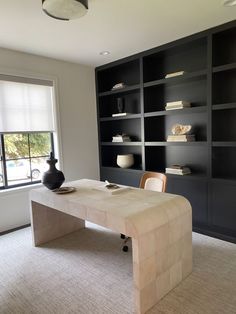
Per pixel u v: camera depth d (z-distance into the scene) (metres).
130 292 1.88
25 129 3.34
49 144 3.73
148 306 1.67
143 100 3.43
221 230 2.77
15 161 3.37
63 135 3.77
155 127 3.64
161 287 1.76
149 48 3.22
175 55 3.28
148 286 1.65
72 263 2.33
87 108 4.09
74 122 3.91
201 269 2.13
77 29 2.55
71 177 3.92
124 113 3.80
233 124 2.80
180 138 3.07
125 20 2.38
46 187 2.61
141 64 3.38
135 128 3.95
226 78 2.79
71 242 2.78
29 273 2.18
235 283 1.93
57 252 2.56
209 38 2.66
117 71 4.10
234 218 2.64
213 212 2.81
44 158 3.68
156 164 3.70
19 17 2.24
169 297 1.79
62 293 1.89
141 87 3.43
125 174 3.86
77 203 2.05
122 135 3.89
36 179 3.61
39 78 3.42
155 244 1.68
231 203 2.65
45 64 3.49
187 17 2.37
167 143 3.19
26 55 3.28
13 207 3.24
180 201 2.00
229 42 2.73
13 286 2.00
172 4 2.10
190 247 2.03
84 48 3.15
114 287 1.94
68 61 3.73
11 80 3.13
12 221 3.24
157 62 3.50
